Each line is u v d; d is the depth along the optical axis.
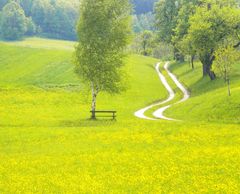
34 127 62.28
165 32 156.50
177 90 115.69
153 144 46.47
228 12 100.69
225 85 99.19
